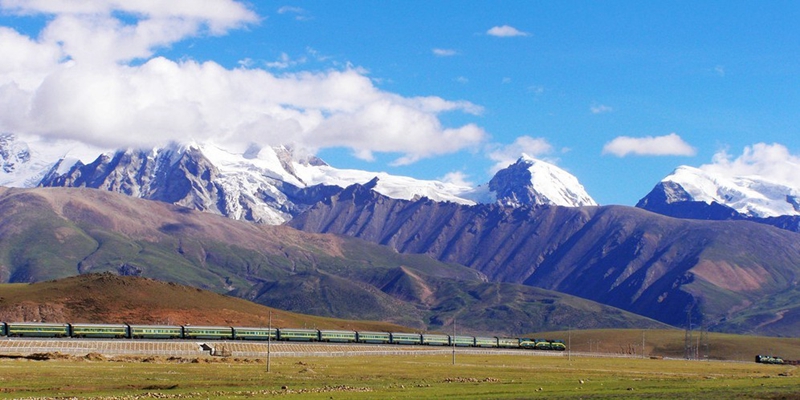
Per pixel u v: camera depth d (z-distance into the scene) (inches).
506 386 6220.5
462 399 5152.6
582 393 5693.9
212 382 6161.4
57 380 6107.3
